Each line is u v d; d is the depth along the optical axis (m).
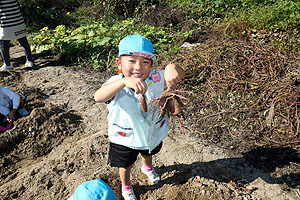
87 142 3.32
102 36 6.04
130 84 1.70
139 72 1.85
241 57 4.34
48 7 8.85
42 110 3.72
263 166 2.81
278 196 2.49
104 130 3.57
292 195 2.50
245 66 4.15
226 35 5.33
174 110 1.93
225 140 3.20
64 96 4.39
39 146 3.36
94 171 2.93
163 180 2.74
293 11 5.50
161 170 2.87
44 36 6.48
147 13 7.16
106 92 1.80
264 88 3.73
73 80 4.88
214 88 3.93
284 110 3.38
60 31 6.61
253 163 2.85
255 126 3.30
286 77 3.83
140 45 1.79
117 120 2.06
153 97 2.01
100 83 4.75
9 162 3.17
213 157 2.96
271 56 4.25
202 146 3.13
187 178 2.71
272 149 2.99
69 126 3.63
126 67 1.85
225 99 3.73
